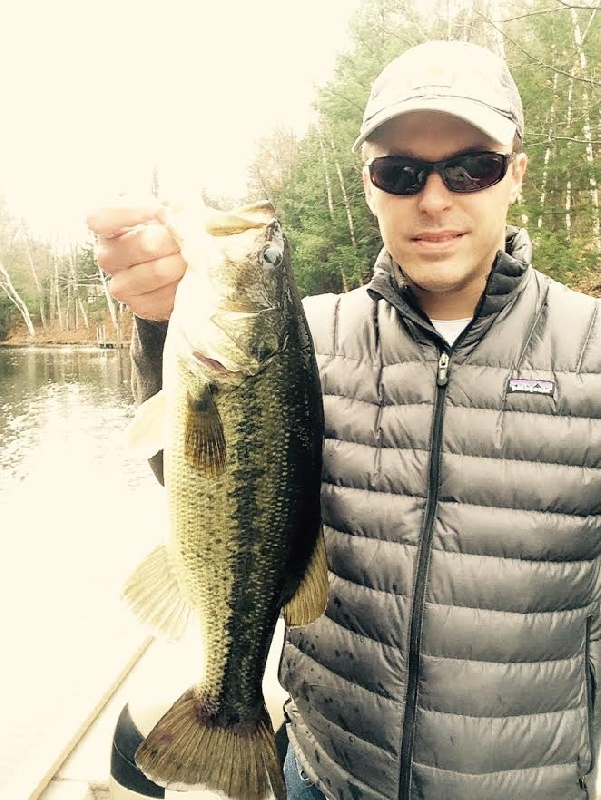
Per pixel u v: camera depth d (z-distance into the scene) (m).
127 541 2.90
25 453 4.83
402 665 0.61
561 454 0.60
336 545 0.65
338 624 0.65
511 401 0.61
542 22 6.01
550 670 0.60
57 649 1.82
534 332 0.63
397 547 0.62
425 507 0.62
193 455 0.60
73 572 2.50
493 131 0.59
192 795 0.77
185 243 0.58
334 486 0.66
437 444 0.62
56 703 1.47
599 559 0.63
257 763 0.61
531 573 0.60
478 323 0.62
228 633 0.63
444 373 0.63
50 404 7.16
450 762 0.60
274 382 0.61
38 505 3.53
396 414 0.64
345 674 0.64
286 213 11.35
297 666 0.69
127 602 0.62
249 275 0.60
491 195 0.61
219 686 0.63
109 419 6.18
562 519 0.60
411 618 0.61
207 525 0.62
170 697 0.84
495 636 0.60
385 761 0.62
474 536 0.60
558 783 0.61
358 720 0.64
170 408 0.60
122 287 0.58
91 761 0.92
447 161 0.60
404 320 0.65
